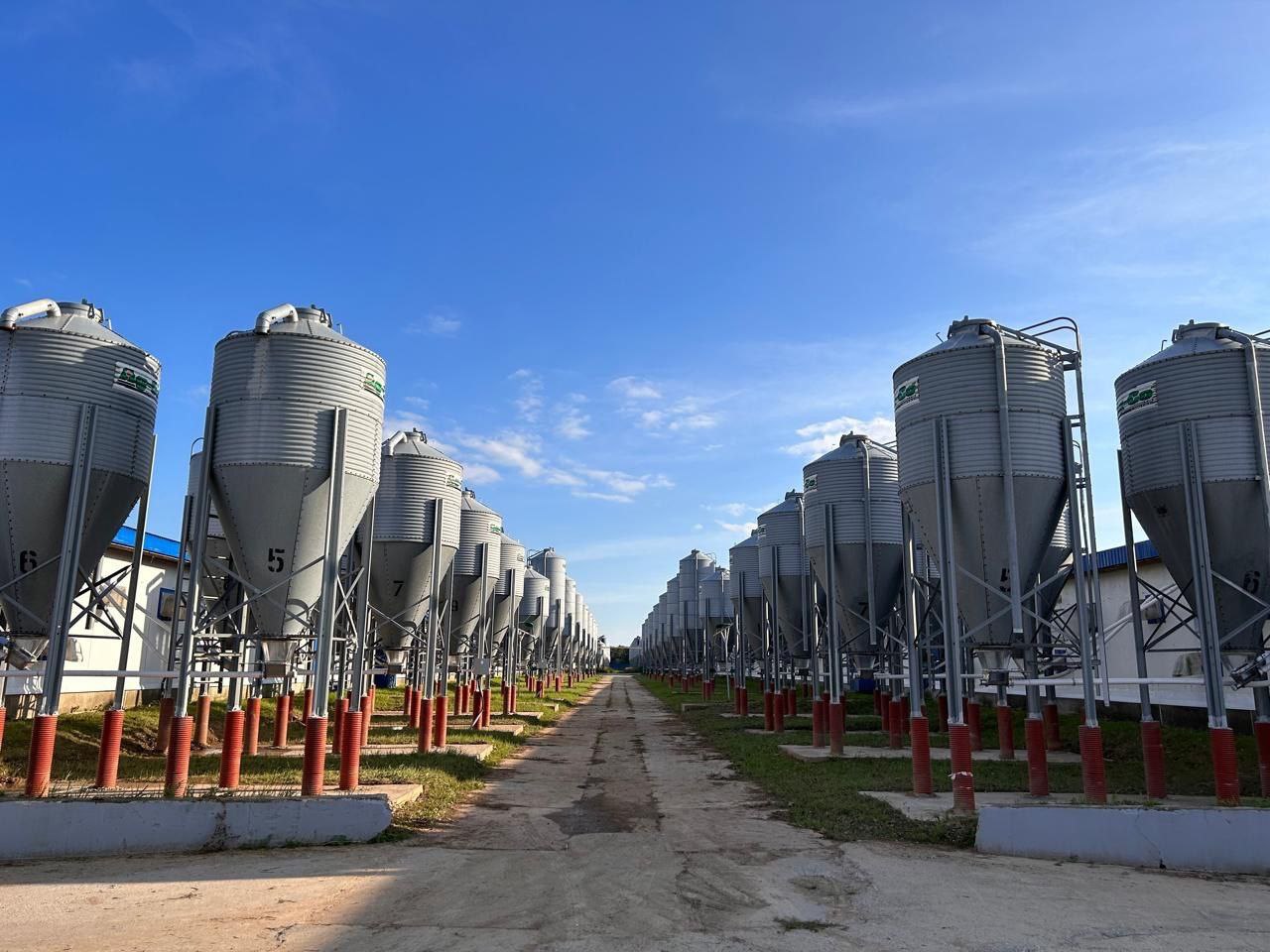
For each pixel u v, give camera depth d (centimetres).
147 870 1212
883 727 3366
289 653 1742
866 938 913
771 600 3662
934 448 1734
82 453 1645
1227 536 1717
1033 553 1762
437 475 2622
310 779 1507
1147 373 1838
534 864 1249
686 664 7625
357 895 1071
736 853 1333
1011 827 1328
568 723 4181
